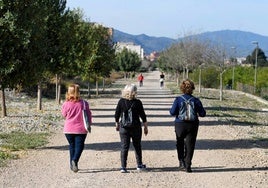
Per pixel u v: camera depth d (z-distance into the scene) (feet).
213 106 128.36
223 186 35.32
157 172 40.06
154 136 62.03
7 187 34.19
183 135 40.16
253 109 132.36
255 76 207.21
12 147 51.47
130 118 39.70
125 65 366.43
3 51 54.03
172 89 214.90
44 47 59.98
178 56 237.86
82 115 39.86
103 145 54.13
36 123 75.20
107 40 152.66
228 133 67.97
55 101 133.90
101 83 247.09
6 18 53.06
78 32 124.67
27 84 57.93
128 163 43.78
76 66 120.67
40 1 61.26
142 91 197.06
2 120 79.30
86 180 36.68
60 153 48.65
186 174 39.34
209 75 244.01
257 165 43.62
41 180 36.50
